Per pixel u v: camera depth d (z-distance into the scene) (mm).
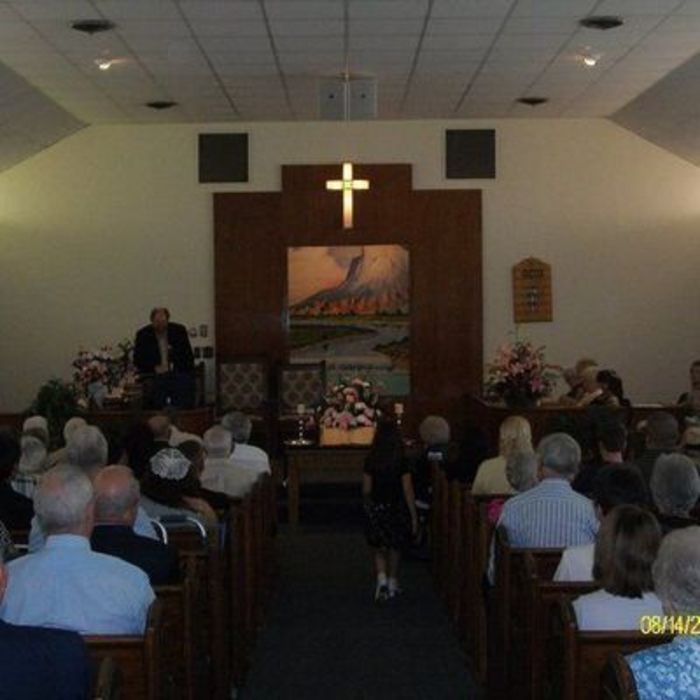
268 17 9312
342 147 14375
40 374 14438
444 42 10281
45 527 3834
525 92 12648
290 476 10969
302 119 14195
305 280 14477
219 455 7832
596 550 3852
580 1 8898
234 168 14352
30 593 3764
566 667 3598
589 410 9414
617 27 9727
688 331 14414
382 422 8375
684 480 4848
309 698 6113
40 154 14336
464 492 7164
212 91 12406
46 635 2959
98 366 11953
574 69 11430
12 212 14320
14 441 5988
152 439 6863
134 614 3811
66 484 3816
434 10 9156
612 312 14414
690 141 13516
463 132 14312
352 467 10977
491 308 14469
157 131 14336
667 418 6844
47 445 8180
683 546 3025
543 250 14367
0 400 14438
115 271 14383
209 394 14281
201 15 9219
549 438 5684
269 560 8289
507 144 14352
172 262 14383
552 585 4355
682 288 14383
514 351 11445
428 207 14383
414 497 8711
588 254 14367
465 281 14445
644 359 14438
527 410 11164
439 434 9430
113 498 4516
